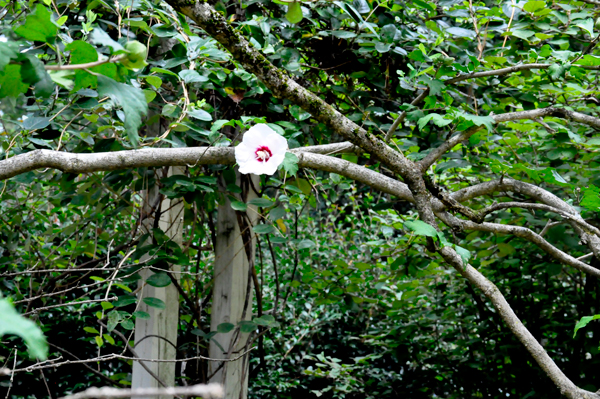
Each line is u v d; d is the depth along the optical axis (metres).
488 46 2.56
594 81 2.46
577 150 2.18
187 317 3.23
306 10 2.21
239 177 2.45
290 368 4.49
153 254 1.98
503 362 3.42
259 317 2.44
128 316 1.89
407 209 5.32
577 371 3.12
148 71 2.03
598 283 3.03
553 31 2.41
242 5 2.20
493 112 2.46
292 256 4.04
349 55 2.46
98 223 2.76
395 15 2.38
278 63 2.18
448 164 2.30
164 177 2.14
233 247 2.60
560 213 1.65
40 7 0.81
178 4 1.30
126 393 0.56
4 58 0.77
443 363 3.66
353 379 3.97
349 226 5.52
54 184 2.54
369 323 4.68
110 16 2.15
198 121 2.11
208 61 1.96
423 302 3.88
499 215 2.65
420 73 1.87
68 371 4.20
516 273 3.34
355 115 2.40
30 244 2.71
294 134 1.97
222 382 2.45
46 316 4.01
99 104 1.68
